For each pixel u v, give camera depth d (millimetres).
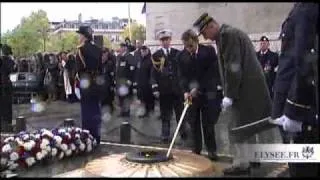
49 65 15914
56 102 15570
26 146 5836
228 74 4848
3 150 5691
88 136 6891
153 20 13070
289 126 3271
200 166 4621
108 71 11391
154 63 7965
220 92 6043
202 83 6070
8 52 10031
